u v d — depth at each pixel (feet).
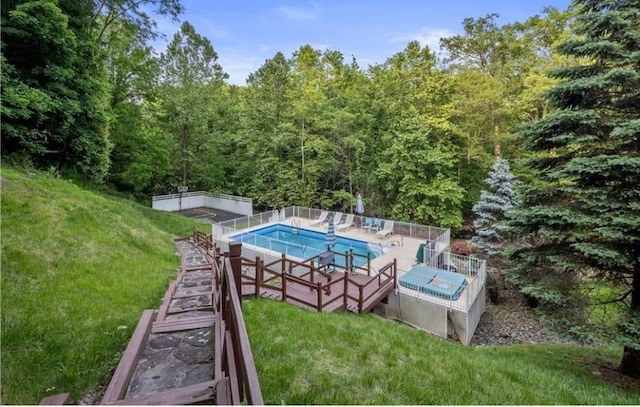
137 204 64.95
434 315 28.94
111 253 23.30
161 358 10.68
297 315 18.85
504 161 45.37
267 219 59.21
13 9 32.60
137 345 10.85
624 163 18.22
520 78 63.10
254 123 76.84
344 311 24.07
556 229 21.81
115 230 28.09
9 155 33.19
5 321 11.83
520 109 57.52
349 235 53.21
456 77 63.62
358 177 68.95
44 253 18.88
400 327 23.08
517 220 23.03
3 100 29.78
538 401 13.12
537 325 32.27
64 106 37.11
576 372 20.22
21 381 9.20
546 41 66.90
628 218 18.26
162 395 7.77
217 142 84.58
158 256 28.19
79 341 11.73
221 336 11.12
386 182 64.18
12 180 26.73
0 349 10.41
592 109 21.30
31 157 36.81
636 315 19.25
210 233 54.54
